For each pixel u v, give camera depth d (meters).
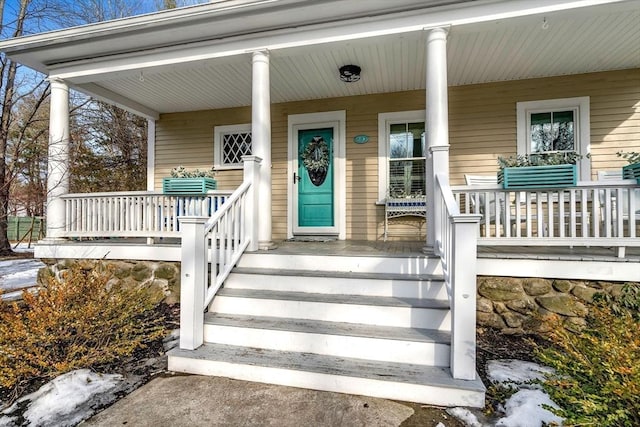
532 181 3.19
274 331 2.69
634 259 2.96
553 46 4.12
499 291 3.23
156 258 4.28
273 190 6.12
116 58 4.37
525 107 5.11
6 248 9.93
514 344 3.02
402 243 4.90
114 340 2.89
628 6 3.11
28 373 2.47
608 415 1.52
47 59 4.54
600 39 3.97
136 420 1.98
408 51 4.25
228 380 2.46
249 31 3.86
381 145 5.63
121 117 11.16
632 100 4.77
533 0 3.21
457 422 1.94
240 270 3.43
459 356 2.19
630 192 3.03
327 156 5.92
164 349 2.97
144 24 3.80
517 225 3.27
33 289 5.16
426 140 3.54
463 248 2.20
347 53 4.29
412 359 2.43
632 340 1.87
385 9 3.48
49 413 2.06
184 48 4.11
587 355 1.95
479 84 5.27
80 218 4.65
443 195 2.79
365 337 2.51
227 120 6.43
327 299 2.92
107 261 4.43
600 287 3.03
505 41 4.00
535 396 2.10
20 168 7.93
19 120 10.16
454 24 3.37
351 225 5.72
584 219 3.13
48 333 2.59
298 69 4.76
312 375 2.32
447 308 2.64
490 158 5.23
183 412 2.06
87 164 10.40
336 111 5.82
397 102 5.60
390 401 2.17
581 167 4.87
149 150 6.77
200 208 4.29
